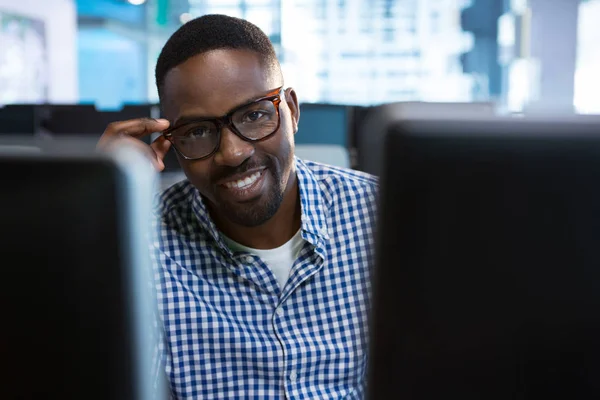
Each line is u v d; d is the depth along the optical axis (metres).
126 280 0.35
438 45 8.31
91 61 10.50
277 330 1.00
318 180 1.10
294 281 1.00
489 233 0.36
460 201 0.36
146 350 0.37
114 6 9.88
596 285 0.36
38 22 7.70
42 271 0.35
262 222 0.97
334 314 1.02
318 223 1.02
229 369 0.99
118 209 0.35
